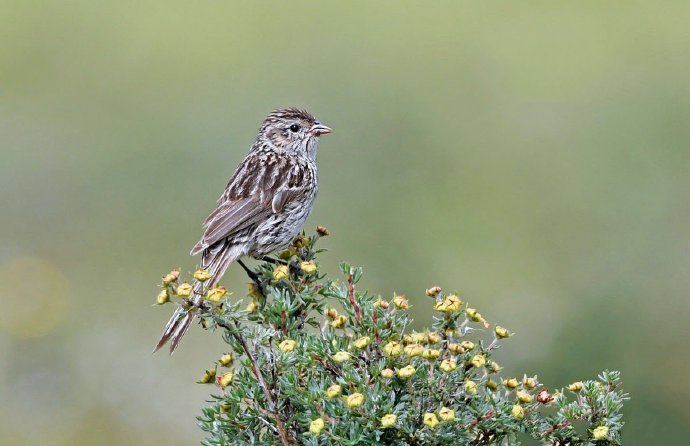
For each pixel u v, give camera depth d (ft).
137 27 71.26
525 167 56.80
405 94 63.67
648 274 45.19
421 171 56.44
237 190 32.76
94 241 51.52
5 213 53.72
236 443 19.61
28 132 59.67
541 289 45.57
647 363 38.63
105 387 44.01
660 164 55.88
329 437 18.38
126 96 64.69
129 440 42.52
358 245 50.19
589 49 68.23
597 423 19.42
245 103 62.49
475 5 74.13
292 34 71.20
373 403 18.39
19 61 68.39
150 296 48.80
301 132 34.76
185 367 44.19
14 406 43.32
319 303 21.97
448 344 19.76
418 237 50.67
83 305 47.98
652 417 36.78
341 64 67.51
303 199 33.42
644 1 73.31
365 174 55.52
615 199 53.31
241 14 72.38
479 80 65.98
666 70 65.46
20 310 46.93
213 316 19.07
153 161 56.44
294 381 19.02
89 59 68.39
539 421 19.54
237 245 32.30
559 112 61.82
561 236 51.08
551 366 38.19
